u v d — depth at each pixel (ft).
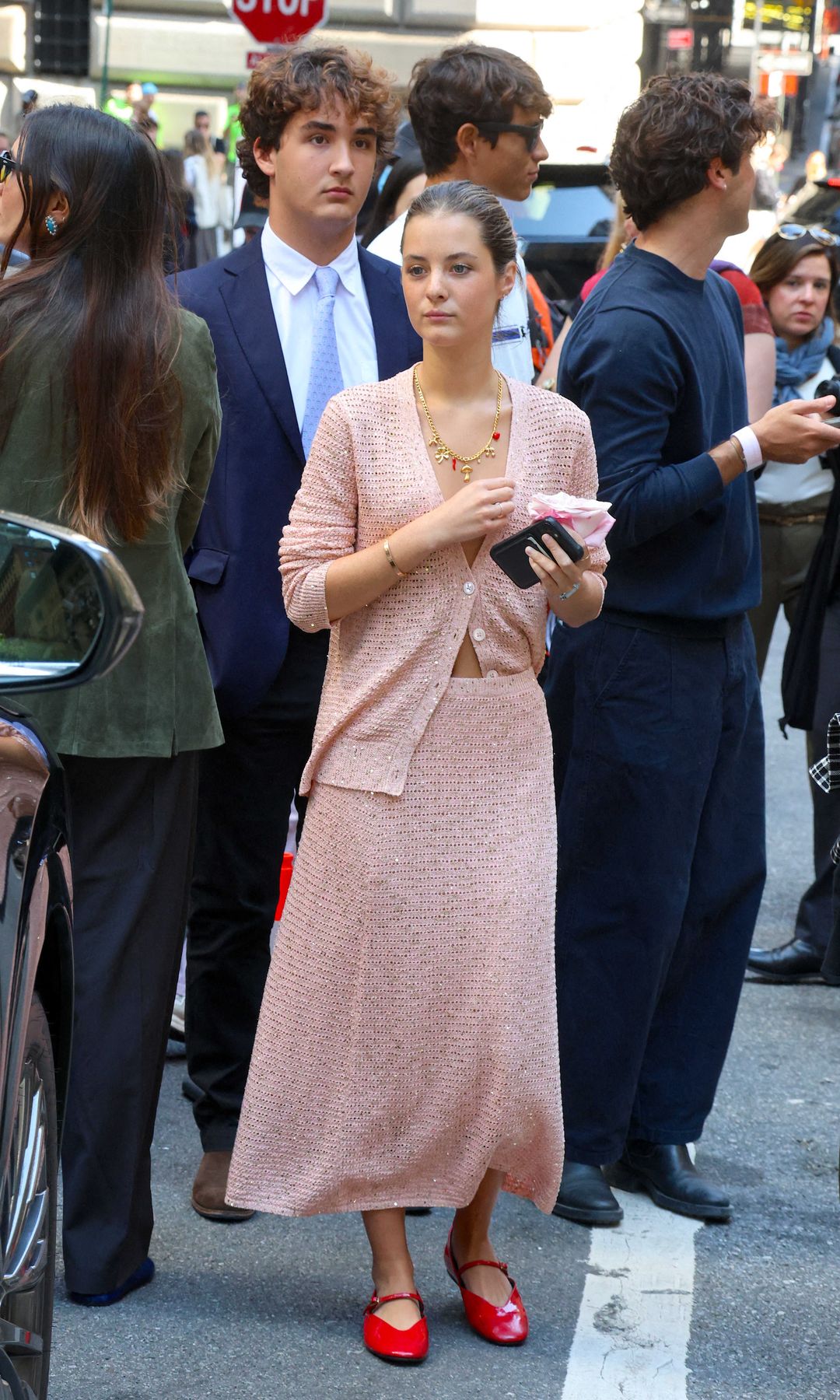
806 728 20.33
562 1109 13.83
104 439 12.00
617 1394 12.00
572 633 14.60
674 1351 12.61
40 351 11.97
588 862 14.52
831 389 13.74
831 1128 16.88
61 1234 14.07
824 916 20.84
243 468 14.47
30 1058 9.41
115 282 12.05
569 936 14.62
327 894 12.26
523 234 36.78
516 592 12.13
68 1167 12.86
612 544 13.89
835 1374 12.39
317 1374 12.12
